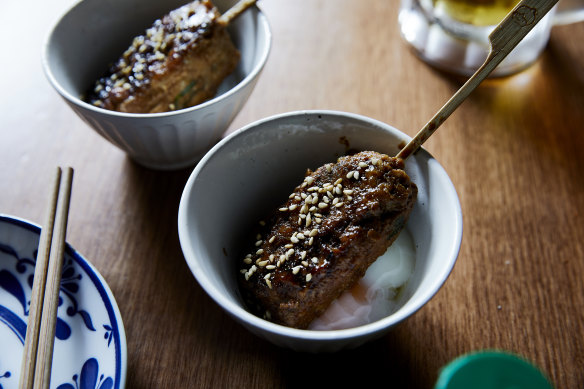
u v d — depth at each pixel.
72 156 0.46
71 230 0.41
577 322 0.37
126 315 0.38
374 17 0.54
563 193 0.42
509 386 0.27
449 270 0.31
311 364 0.36
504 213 0.42
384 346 0.36
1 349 0.36
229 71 0.45
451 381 0.27
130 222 0.42
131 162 0.45
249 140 0.36
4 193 0.43
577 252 0.40
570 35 0.52
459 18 0.49
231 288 0.34
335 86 0.49
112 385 0.33
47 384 0.32
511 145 0.45
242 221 0.38
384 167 0.34
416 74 0.50
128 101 0.41
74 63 0.44
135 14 0.46
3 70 0.51
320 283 0.33
